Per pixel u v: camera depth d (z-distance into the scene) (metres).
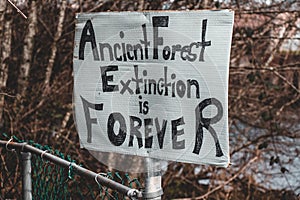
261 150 6.29
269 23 6.24
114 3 5.86
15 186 4.19
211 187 6.30
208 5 5.91
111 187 2.09
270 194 6.25
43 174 2.90
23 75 5.96
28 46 5.98
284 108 6.34
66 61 6.17
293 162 6.31
